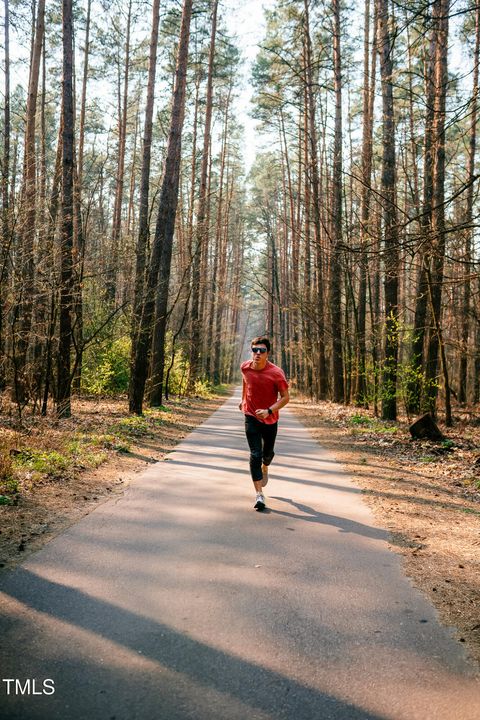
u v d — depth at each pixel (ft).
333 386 82.17
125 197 152.35
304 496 22.90
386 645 10.50
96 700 8.41
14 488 21.08
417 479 27.37
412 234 21.65
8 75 65.62
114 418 47.42
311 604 12.22
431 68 41.11
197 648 10.07
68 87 41.45
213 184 144.97
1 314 34.76
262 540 16.71
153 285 51.21
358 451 36.88
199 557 14.96
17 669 9.17
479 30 36.99
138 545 15.78
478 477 27.68
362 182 23.61
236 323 209.87
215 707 8.36
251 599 12.34
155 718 8.04
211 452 34.37
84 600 11.93
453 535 18.06
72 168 41.57
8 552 14.78
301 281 128.88
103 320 62.28
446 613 12.07
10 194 33.99
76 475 24.82
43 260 36.99
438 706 8.62
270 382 21.50
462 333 63.31
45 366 44.09
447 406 52.90
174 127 53.31
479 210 27.89
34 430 33.88
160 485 23.99
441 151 44.96
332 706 8.52
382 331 55.98
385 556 15.70
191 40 92.58
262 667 9.52
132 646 10.03
